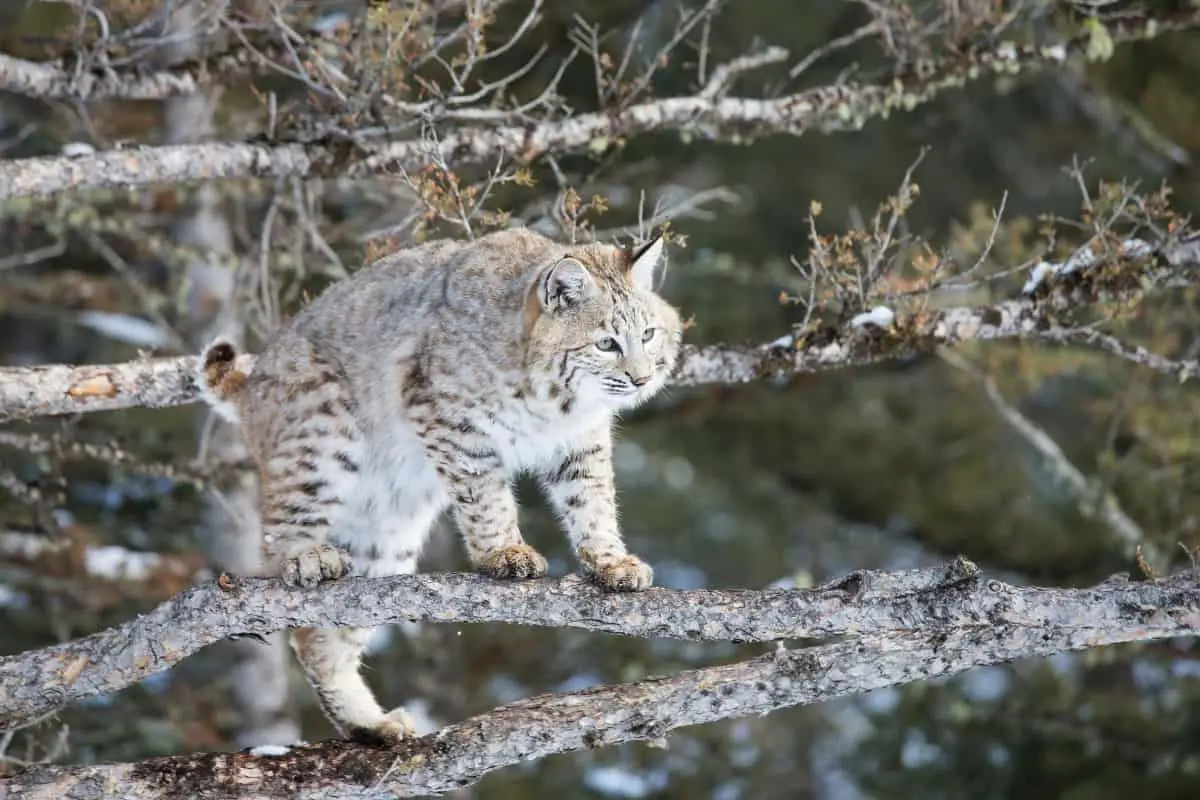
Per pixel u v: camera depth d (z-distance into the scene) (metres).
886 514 20.19
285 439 9.40
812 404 20.78
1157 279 10.52
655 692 7.84
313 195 12.56
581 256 9.37
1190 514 14.57
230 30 11.41
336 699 9.62
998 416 19.34
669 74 15.72
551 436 9.34
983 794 16.94
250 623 7.92
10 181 9.68
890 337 10.42
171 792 7.91
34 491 12.84
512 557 8.91
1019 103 20.59
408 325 9.39
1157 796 16.22
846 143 20.30
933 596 7.20
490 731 7.88
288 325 9.88
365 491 9.70
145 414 16.94
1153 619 7.00
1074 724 16.78
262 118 13.27
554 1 14.54
